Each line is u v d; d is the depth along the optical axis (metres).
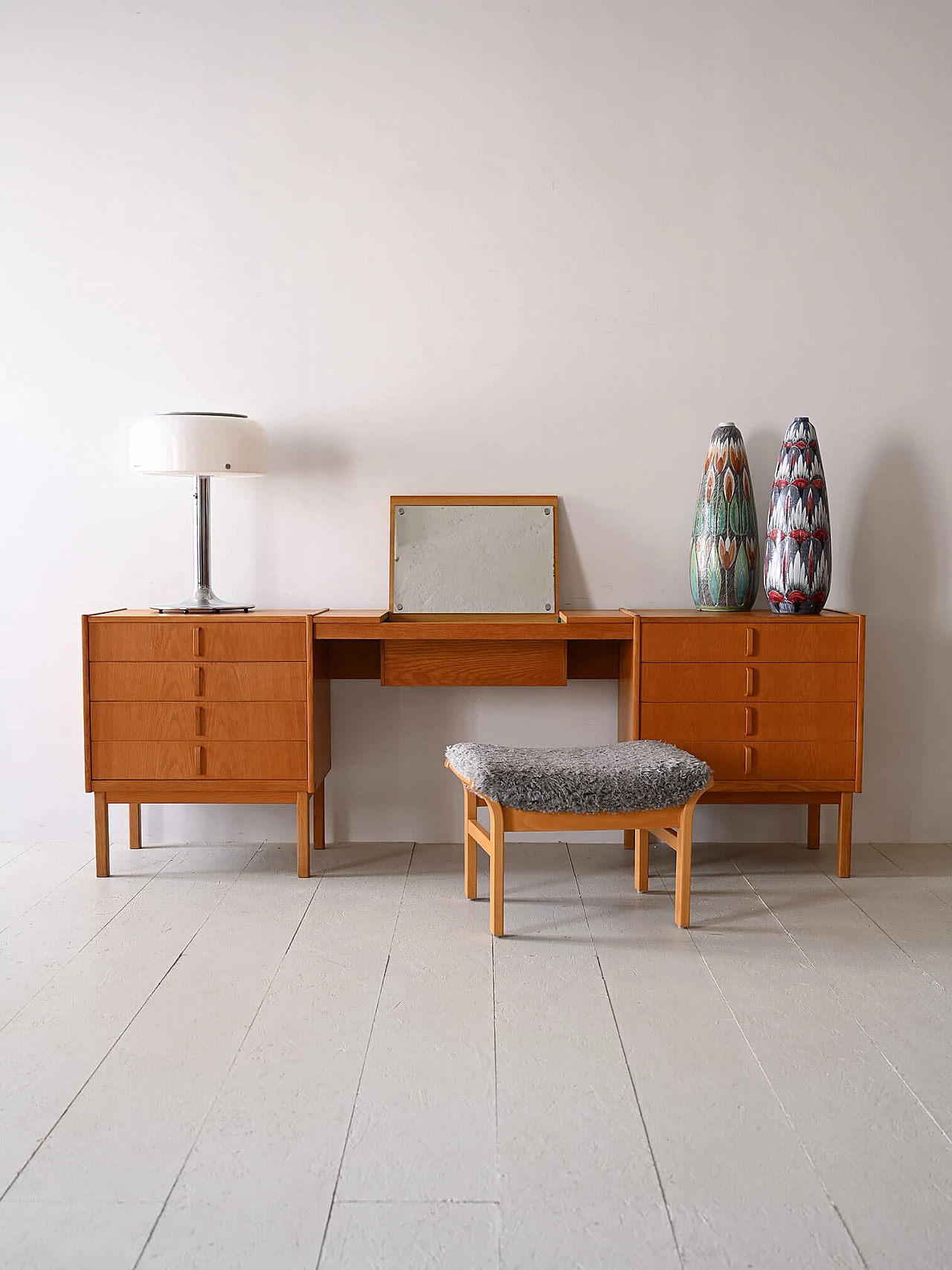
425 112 3.16
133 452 2.94
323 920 2.61
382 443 3.23
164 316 3.21
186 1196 1.50
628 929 2.55
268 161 3.17
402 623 2.93
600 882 2.93
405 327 3.20
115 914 2.65
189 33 3.15
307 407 3.22
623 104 3.15
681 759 2.60
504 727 3.29
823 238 3.17
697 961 2.36
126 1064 1.88
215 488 3.24
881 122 3.14
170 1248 1.39
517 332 3.20
